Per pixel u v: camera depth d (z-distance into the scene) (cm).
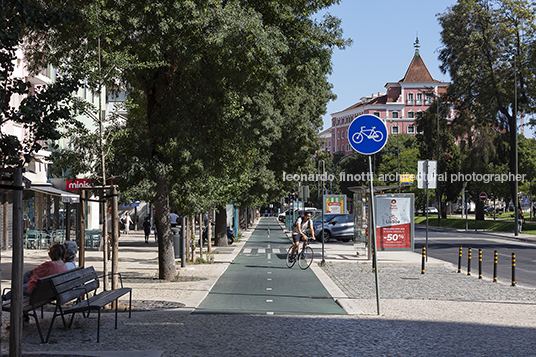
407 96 14950
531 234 4794
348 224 3878
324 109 3569
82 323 934
